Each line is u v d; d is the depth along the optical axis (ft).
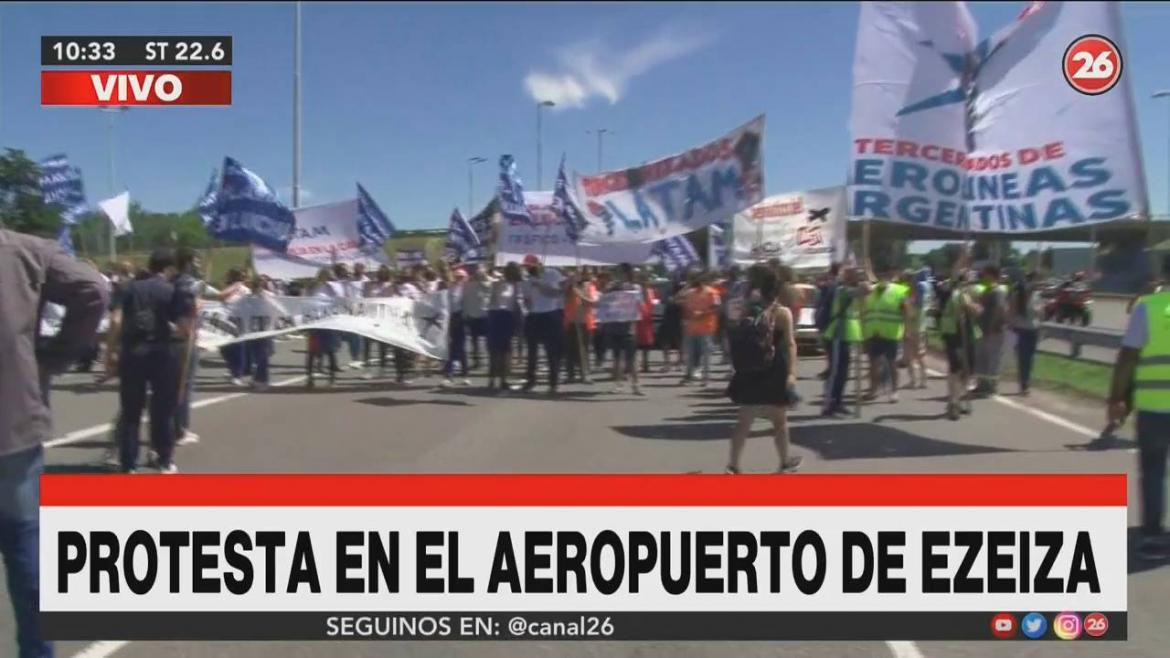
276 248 59.41
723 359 64.44
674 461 32.78
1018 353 50.24
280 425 40.73
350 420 42.14
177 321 29.96
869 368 48.62
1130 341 22.43
